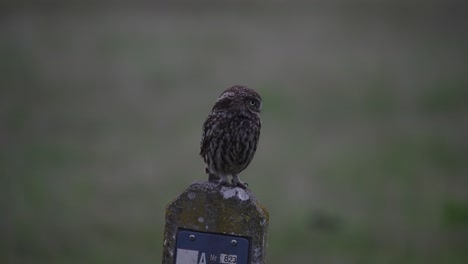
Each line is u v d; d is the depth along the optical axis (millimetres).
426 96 27953
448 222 14992
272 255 13430
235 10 51125
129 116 23953
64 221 14148
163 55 35312
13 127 22172
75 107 25078
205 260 5344
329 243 13938
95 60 34312
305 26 46656
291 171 18016
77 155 18969
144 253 12930
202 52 36719
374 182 17469
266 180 17141
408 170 18500
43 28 40750
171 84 29438
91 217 14461
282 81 30453
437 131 22828
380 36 43531
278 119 24422
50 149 19422
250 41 40531
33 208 14766
